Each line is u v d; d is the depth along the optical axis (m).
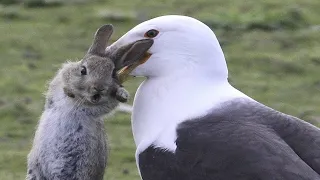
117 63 11.34
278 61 22.92
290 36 24.95
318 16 26.78
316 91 21.39
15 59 22.50
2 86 20.61
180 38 11.52
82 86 11.15
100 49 11.38
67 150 11.36
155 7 27.02
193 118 11.20
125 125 18.75
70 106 11.33
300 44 24.53
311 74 22.45
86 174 11.46
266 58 23.08
